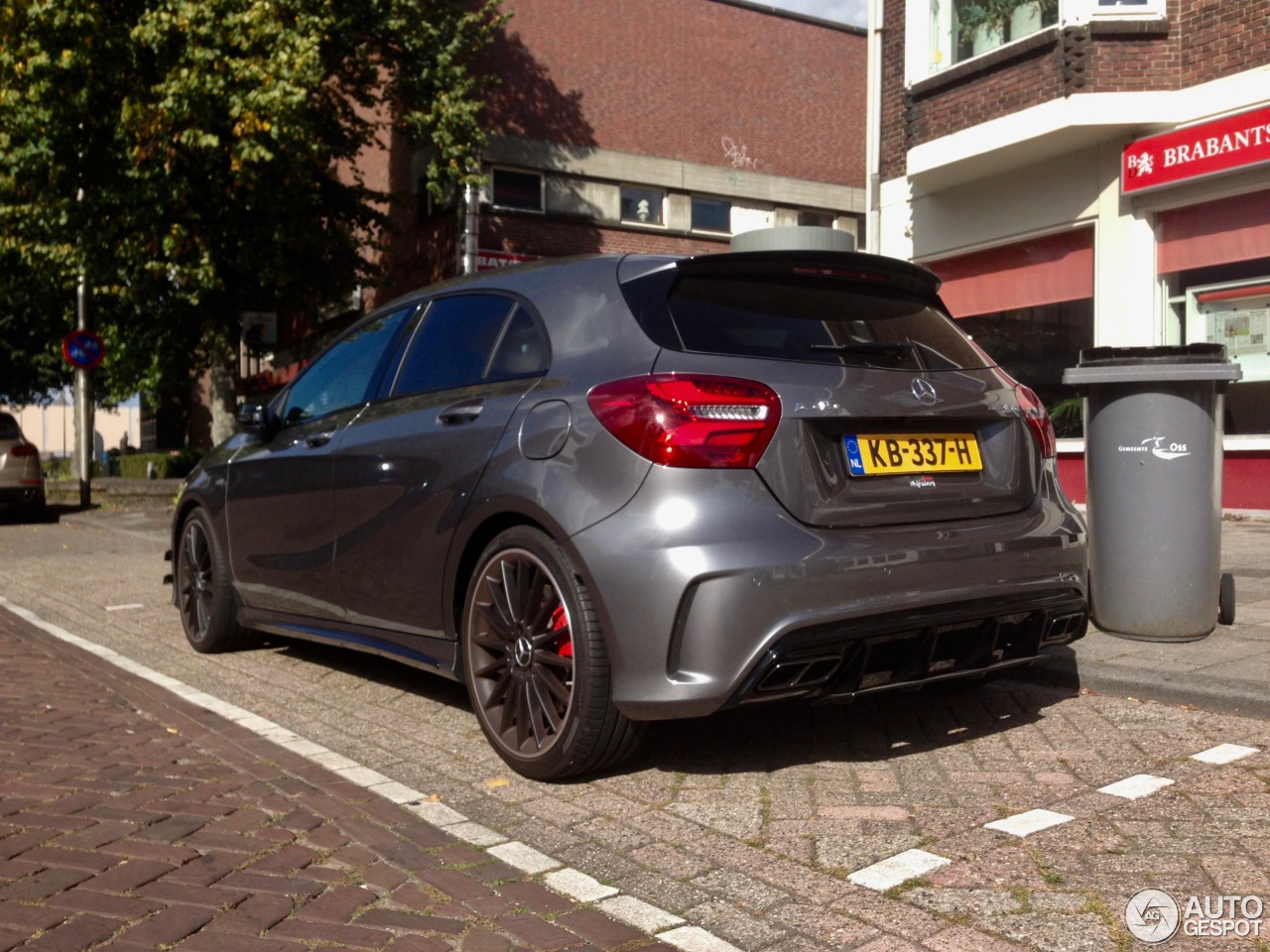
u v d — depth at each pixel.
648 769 4.00
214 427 18.62
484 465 4.06
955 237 12.70
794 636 3.43
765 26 25.80
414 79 18.69
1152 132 10.71
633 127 23.92
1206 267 10.48
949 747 4.18
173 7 14.54
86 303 20.28
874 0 13.50
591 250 23.41
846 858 3.15
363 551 4.81
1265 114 9.66
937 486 3.84
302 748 4.34
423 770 4.07
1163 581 5.21
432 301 4.98
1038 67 11.07
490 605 4.06
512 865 3.14
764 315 3.82
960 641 3.79
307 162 16.47
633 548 3.49
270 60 14.62
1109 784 3.70
